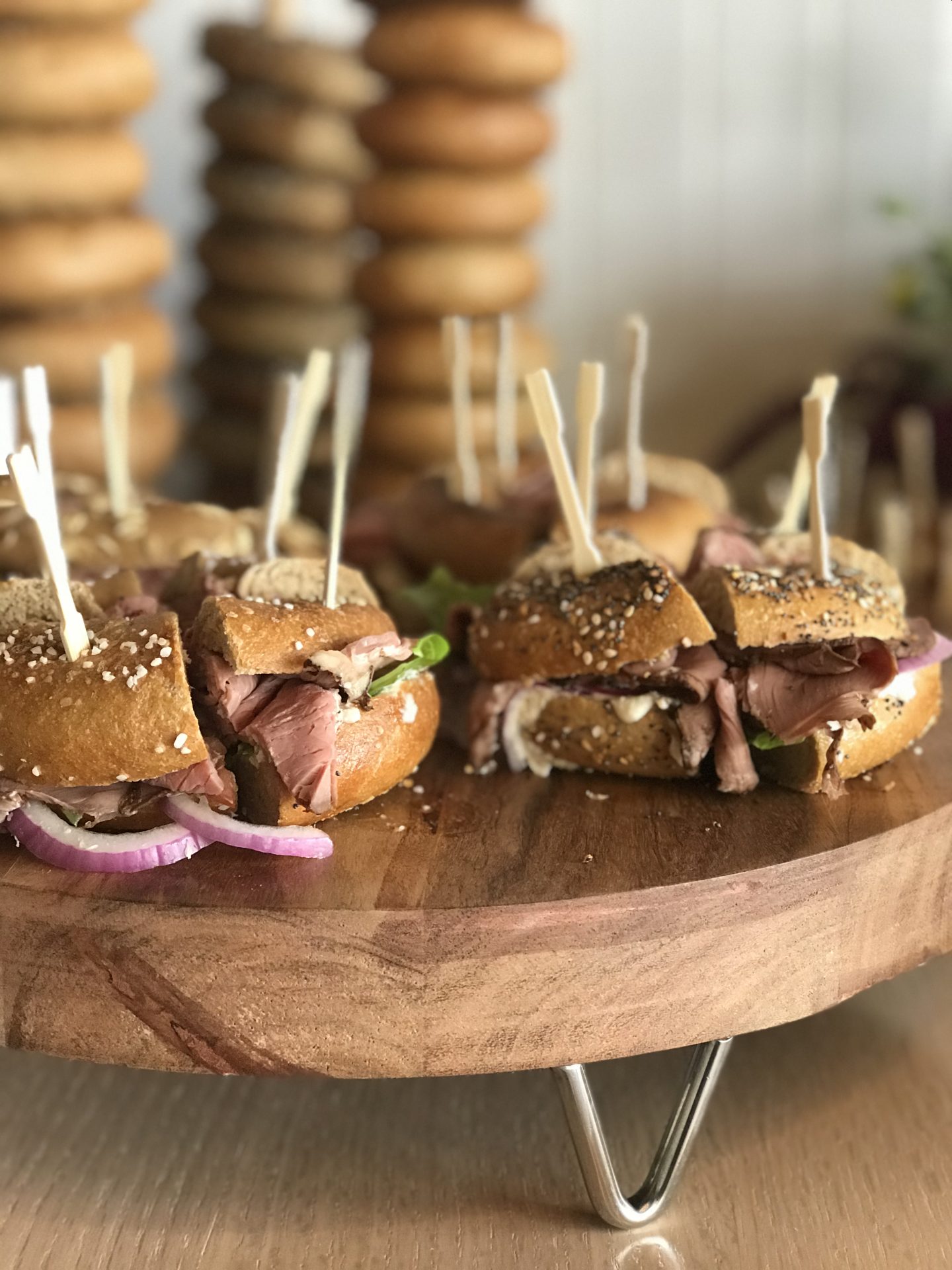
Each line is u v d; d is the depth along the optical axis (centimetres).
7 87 71
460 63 75
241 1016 41
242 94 86
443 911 40
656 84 101
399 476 82
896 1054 49
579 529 50
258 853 44
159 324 79
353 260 90
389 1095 48
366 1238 42
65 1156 45
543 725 50
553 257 105
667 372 106
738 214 103
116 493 59
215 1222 42
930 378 91
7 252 73
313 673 45
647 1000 42
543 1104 47
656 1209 42
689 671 48
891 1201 43
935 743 51
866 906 44
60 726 42
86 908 41
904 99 100
